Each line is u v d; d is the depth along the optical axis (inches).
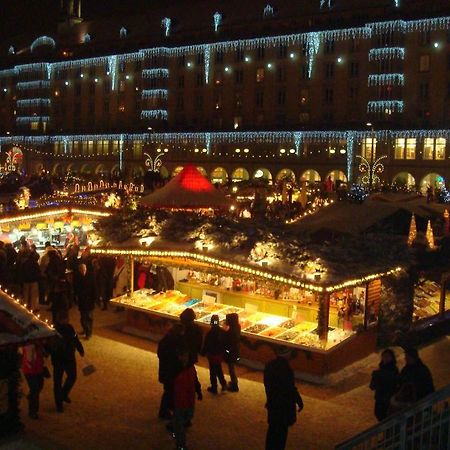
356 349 593.6
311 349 547.2
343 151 2886.3
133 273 711.7
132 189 1582.2
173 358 452.4
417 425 325.1
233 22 3503.9
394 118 2824.8
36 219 962.1
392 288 632.4
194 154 3371.1
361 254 610.2
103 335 671.1
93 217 997.8
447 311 729.6
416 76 2795.3
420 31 2780.5
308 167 2984.7
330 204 973.2
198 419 467.5
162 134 3459.6
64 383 493.0
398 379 415.5
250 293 653.9
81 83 3996.1
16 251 823.1
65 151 3922.2
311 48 3080.7
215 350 511.8
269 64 3228.3
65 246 924.6
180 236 665.6
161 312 650.8
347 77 2987.2
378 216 893.2
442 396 320.5
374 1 3048.7
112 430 445.1
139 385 530.0
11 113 4419.3
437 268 694.5
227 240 629.3
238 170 3235.7
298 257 581.6
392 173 2741.1
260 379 553.0
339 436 445.7
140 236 692.1
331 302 607.2
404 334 631.8
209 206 994.1
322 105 3070.9
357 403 505.4
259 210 1235.2
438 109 2748.5
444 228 948.6
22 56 4338.1
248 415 476.7
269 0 3462.1
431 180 2664.9
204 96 3467.0
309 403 503.5
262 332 583.2
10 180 1742.1
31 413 458.6
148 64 3622.0
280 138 3065.9
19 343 380.2
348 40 2972.4
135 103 3747.5
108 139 3720.5
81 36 4224.9
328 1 3208.7
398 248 636.7
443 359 619.2
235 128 3198.8
